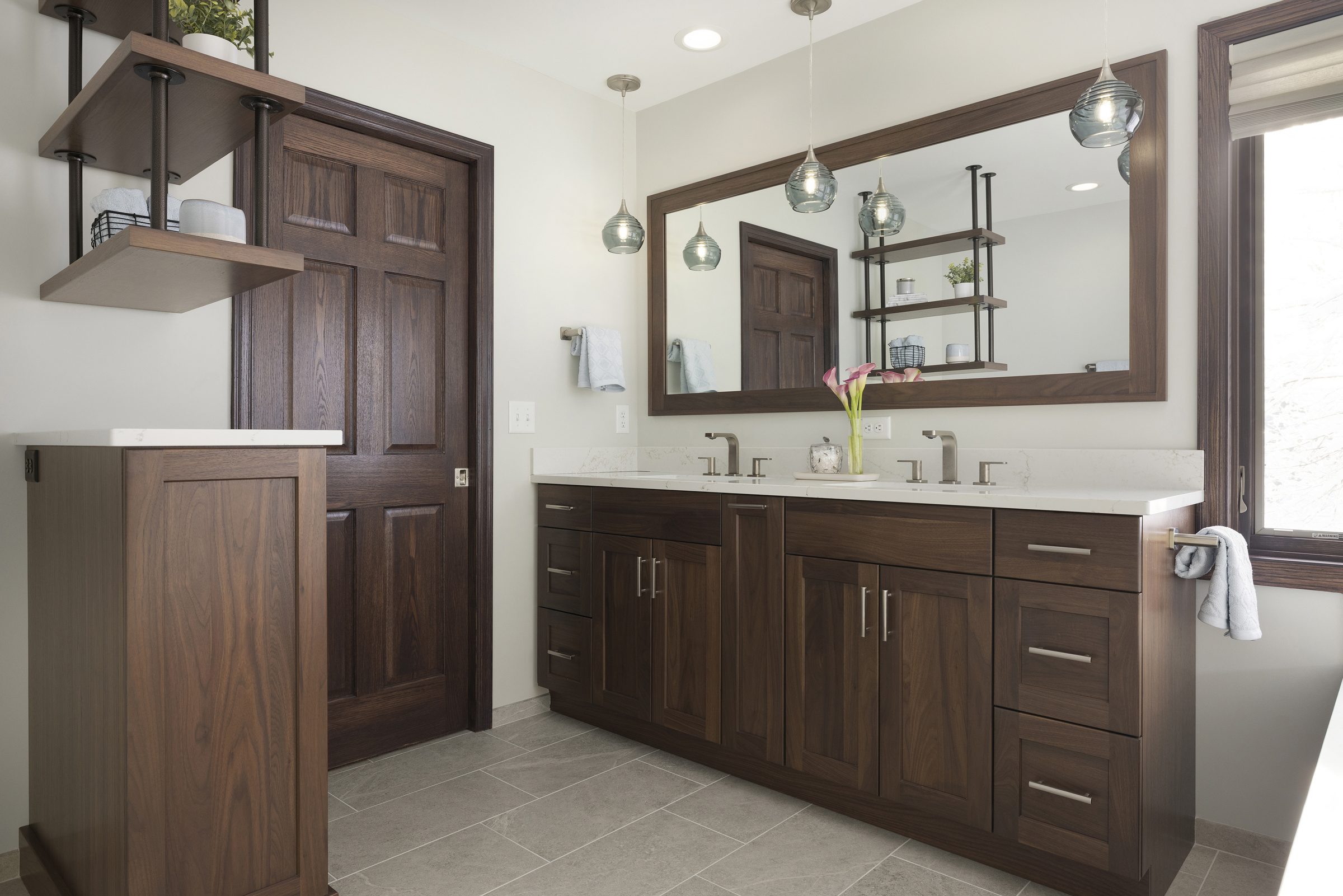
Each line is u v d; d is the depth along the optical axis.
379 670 2.55
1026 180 2.29
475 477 2.78
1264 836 1.91
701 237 3.12
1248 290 2.02
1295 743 1.88
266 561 1.42
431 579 2.69
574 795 2.24
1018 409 2.33
